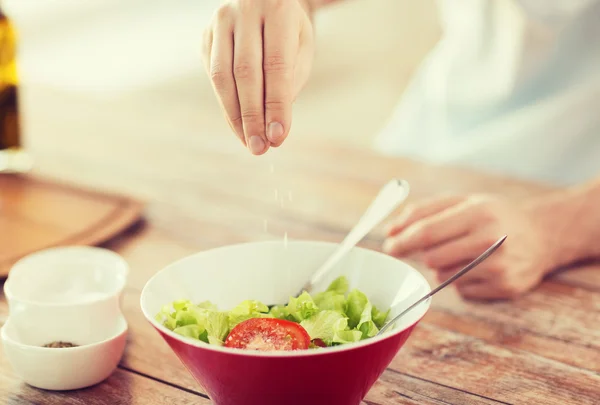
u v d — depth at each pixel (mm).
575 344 1018
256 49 943
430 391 949
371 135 3441
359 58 4207
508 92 1686
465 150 1727
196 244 1227
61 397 945
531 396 942
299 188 1396
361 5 4125
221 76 953
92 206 1318
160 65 4113
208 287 973
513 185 1393
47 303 975
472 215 1099
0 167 1453
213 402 901
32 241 1209
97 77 3896
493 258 1085
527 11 1568
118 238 1244
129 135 1711
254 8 951
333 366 836
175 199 1363
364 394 889
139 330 1047
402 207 1323
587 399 938
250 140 938
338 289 985
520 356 999
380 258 977
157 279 933
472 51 1715
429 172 1449
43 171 1457
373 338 842
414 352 1006
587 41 1594
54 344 973
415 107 1869
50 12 4914
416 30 4031
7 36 1427
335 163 1506
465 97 1747
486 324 1054
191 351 848
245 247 993
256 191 1391
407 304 931
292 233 1252
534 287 1130
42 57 4188
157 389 956
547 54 1620
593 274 1162
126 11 4832
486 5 1657
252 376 838
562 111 1623
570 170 1641
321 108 3793
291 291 1000
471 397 941
